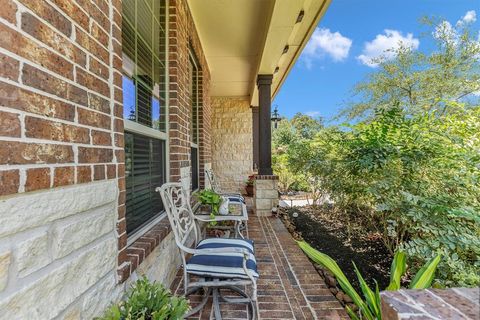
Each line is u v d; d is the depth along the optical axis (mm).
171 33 2693
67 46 957
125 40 1779
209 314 1877
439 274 1773
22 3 756
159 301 1151
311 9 3334
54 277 850
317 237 3842
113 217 1265
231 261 1769
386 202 2516
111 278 1226
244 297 2076
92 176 1094
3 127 689
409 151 2648
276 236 3676
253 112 7895
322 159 4359
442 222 2062
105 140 1212
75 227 968
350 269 2736
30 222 764
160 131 2561
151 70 2324
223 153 7828
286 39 3570
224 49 4590
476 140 2500
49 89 857
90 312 1039
